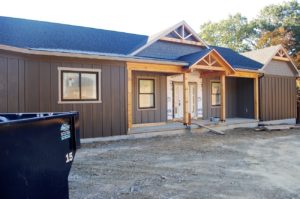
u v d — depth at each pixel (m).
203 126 13.52
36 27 12.70
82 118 10.22
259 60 17.72
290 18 33.25
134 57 11.36
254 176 6.14
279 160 7.81
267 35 30.64
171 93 15.45
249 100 17.84
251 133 13.62
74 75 10.15
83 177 5.88
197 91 16.56
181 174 6.20
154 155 8.24
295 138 12.16
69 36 12.90
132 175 6.08
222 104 14.83
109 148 9.30
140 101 14.08
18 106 8.80
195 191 5.07
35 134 2.71
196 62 12.77
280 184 5.59
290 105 19.11
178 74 14.73
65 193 3.12
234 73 15.00
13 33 11.34
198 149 9.27
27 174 2.62
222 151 9.01
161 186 5.34
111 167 6.76
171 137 11.87
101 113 10.67
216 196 4.83
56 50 9.64
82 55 9.96
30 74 9.16
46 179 2.85
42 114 4.09
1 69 8.37
